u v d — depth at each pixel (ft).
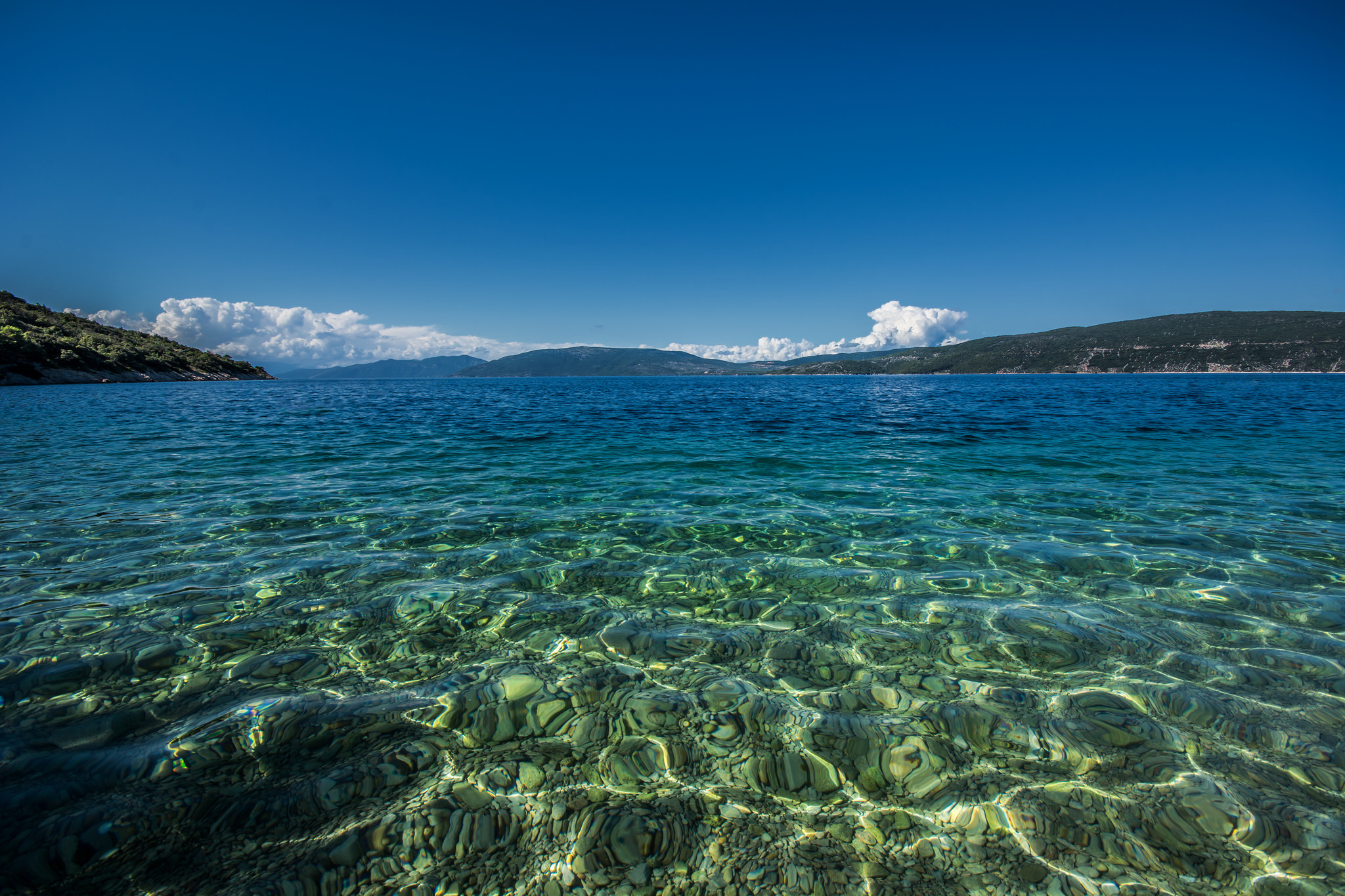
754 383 322.34
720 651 13.50
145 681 11.94
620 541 22.16
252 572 18.52
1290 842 7.95
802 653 13.39
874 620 15.23
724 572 18.89
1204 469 36.63
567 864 7.64
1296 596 16.61
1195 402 102.78
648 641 14.02
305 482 32.65
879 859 7.77
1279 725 10.53
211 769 9.20
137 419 70.54
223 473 35.47
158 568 18.70
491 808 8.52
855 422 68.80
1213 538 22.22
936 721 10.69
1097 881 7.43
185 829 7.98
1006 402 106.93
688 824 8.32
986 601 16.48
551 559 20.04
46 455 42.01
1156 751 9.83
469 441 51.34
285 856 7.59
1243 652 13.35
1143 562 19.65
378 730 10.32
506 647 13.66
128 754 9.53
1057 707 11.15
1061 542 21.88
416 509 26.86
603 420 72.59
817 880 7.45
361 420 71.72
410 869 7.48
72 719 10.52
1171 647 13.64
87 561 19.36
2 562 19.15
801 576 18.47
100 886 7.11
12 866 7.29
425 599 16.55
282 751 9.70
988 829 8.23
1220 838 8.04
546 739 10.14
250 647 13.50
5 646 13.33
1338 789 8.91
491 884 7.34
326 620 15.03
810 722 10.68
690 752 9.84
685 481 33.40
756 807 8.65
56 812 8.18
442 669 12.62
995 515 25.89
